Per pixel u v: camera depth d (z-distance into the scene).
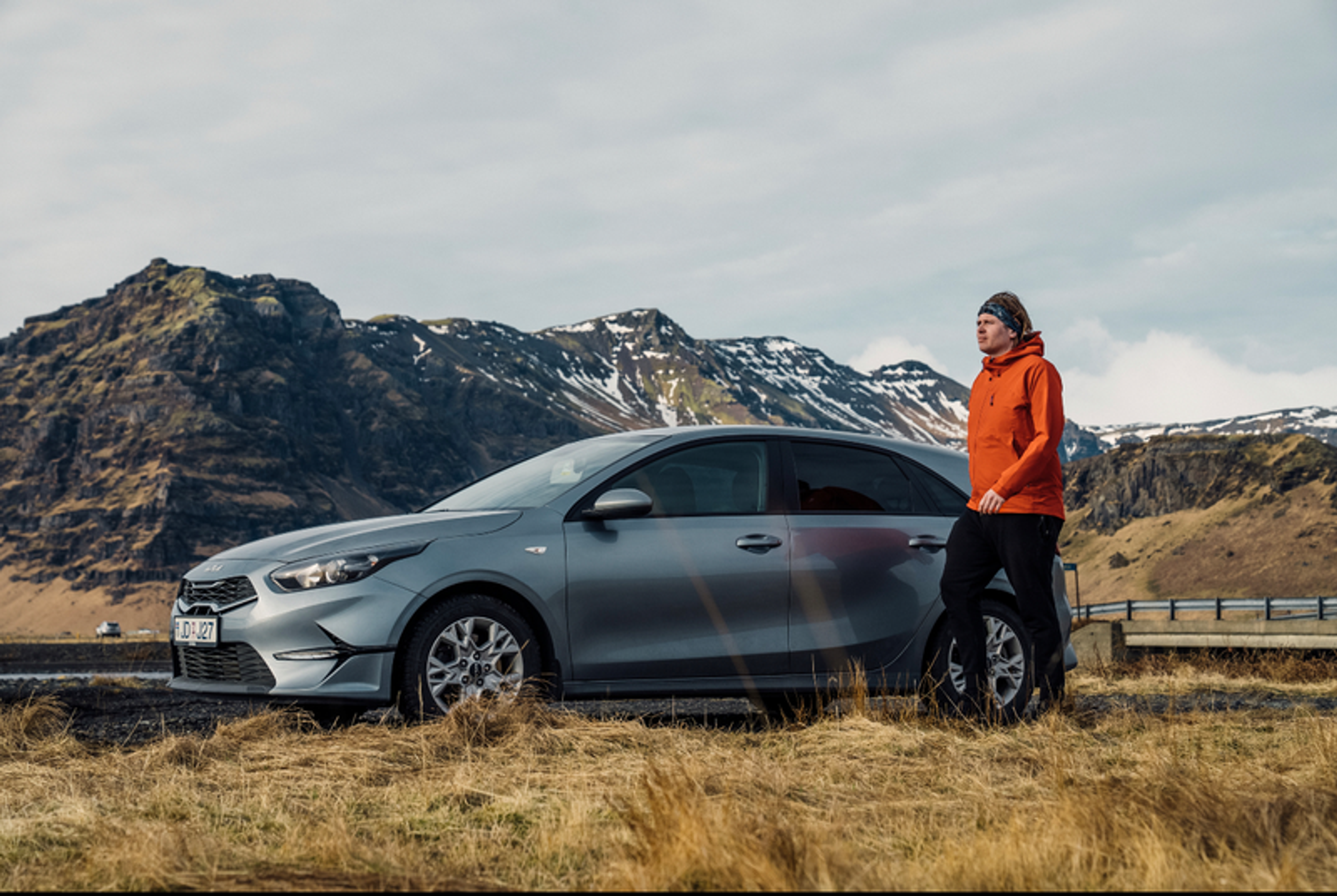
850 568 5.83
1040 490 5.38
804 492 5.93
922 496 6.25
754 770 3.81
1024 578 5.38
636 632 5.40
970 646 5.62
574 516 5.45
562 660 5.28
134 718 6.11
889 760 4.27
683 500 5.68
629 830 2.98
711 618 5.52
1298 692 8.13
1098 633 17.81
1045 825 2.82
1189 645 18.67
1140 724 5.30
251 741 4.64
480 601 5.14
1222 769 3.83
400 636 5.01
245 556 5.37
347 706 4.95
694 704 7.18
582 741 4.53
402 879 2.54
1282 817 2.80
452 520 5.32
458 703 4.96
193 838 2.89
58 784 3.78
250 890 2.45
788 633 5.66
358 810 3.44
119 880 2.54
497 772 3.95
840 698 5.71
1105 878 2.45
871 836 2.96
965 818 3.16
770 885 2.35
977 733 5.08
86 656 20.44
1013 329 5.52
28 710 5.28
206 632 5.21
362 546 5.13
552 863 2.76
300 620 4.96
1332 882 2.37
